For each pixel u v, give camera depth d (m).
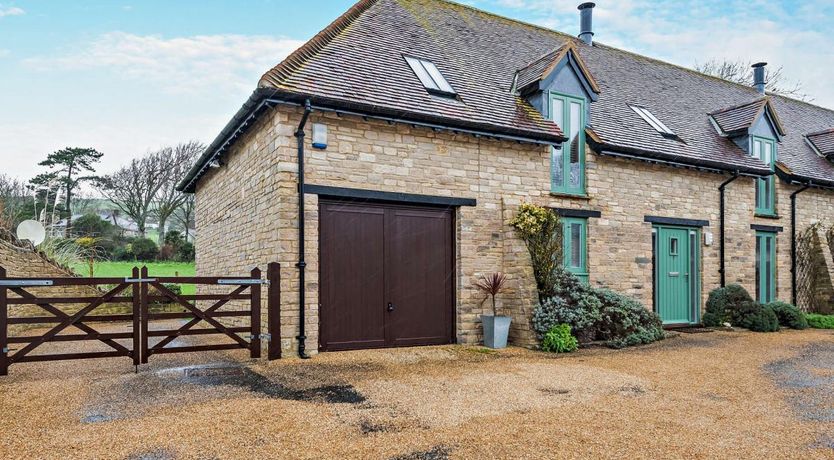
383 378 6.66
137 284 7.21
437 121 9.01
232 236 11.02
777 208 15.04
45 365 7.46
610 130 12.06
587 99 11.73
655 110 14.33
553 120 11.15
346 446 4.21
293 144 8.17
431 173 9.34
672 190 12.73
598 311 9.78
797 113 20.06
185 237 35.44
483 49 12.60
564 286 10.02
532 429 4.66
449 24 13.05
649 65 17.48
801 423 4.96
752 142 14.34
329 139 8.43
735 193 13.85
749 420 5.03
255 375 6.74
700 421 4.98
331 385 6.25
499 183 10.09
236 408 5.21
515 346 9.50
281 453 4.05
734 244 13.74
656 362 8.09
